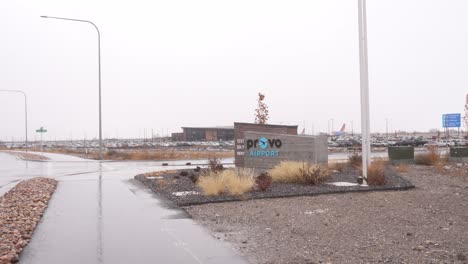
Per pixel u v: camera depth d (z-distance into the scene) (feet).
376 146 228.43
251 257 21.25
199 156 150.30
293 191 43.42
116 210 34.83
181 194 43.27
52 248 23.02
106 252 22.24
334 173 61.72
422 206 34.96
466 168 68.80
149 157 140.77
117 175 70.95
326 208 34.65
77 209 35.27
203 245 23.63
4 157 169.07
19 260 20.80
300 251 22.21
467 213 31.78
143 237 25.54
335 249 22.41
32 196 42.68
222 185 43.27
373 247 22.62
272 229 27.58
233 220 30.68
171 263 20.31
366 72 48.21
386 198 39.45
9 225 28.45
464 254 20.97
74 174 74.33
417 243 23.25
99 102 128.98
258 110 103.50
